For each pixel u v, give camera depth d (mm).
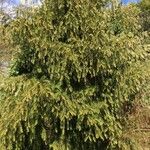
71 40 8492
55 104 8305
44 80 8578
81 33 8688
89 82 8836
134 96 9578
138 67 9266
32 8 8648
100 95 8820
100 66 8445
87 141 8867
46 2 8703
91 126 8578
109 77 8820
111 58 8500
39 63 8766
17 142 8586
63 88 8641
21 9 8555
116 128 8750
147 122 10023
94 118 8453
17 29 8398
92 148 8930
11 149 8562
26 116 8148
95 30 8484
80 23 8531
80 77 8453
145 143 9906
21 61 9062
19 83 8594
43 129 8477
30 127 8305
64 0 8586
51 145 8500
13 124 8219
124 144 9031
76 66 8328
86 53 8336
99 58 8383
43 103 8219
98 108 8570
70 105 8297
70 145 8648
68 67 8477
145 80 9305
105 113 8688
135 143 9328
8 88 8602
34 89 8156
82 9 8484
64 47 8367
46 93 8055
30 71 9258
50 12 8625
